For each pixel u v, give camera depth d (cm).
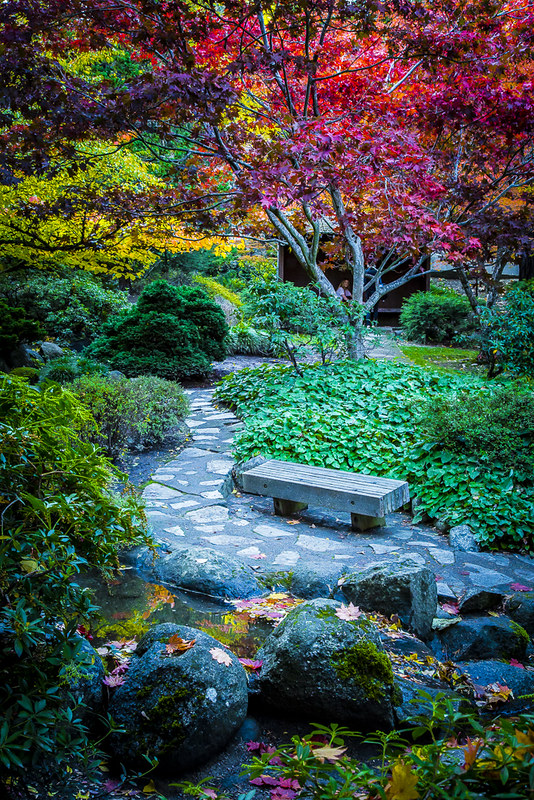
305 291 989
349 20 777
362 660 292
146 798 238
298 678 291
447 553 526
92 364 1068
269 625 379
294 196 701
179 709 260
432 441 674
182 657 279
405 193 830
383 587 396
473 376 1105
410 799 126
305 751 147
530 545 548
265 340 1549
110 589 416
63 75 743
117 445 738
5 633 235
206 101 637
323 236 1773
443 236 846
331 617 314
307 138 697
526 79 881
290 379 961
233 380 1065
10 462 227
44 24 660
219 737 265
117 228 963
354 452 718
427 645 388
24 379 250
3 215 1012
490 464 623
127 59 1451
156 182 1077
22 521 232
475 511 576
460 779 124
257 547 512
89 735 264
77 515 234
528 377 952
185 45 660
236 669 288
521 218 959
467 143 1032
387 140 763
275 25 759
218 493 634
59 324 1612
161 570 443
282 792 237
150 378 866
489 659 375
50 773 233
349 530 575
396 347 1587
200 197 884
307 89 792
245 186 689
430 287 2055
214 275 2541
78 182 996
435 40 772
